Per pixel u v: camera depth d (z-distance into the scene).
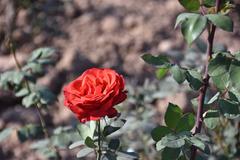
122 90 2.21
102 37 5.86
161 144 2.17
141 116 3.78
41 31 5.96
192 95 4.78
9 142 5.09
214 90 3.00
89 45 5.80
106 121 2.42
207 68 2.25
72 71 5.56
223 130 3.54
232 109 2.23
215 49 2.43
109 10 6.10
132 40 5.78
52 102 3.57
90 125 2.45
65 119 5.18
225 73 2.21
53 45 5.84
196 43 3.57
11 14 5.98
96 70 2.28
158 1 6.13
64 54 5.71
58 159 3.58
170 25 5.88
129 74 5.51
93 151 2.44
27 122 5.22
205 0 2.23
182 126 2.27
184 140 2.20
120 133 3.55
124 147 3.86
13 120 5.26
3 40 5.91
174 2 6.08
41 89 3.52
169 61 2.30
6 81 3.46
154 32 5.82
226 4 2.20
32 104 3.67
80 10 6.15
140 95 3.92
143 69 5.53
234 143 3.52
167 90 3.88
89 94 2.16
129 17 5.98
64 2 6.16
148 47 5.73
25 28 5.96
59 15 6.10
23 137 3.65
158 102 4.96
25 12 6.04
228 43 5.55
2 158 5.06
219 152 3.53
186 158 2.28
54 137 3.47
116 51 5.73
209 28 2.25
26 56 5.73
